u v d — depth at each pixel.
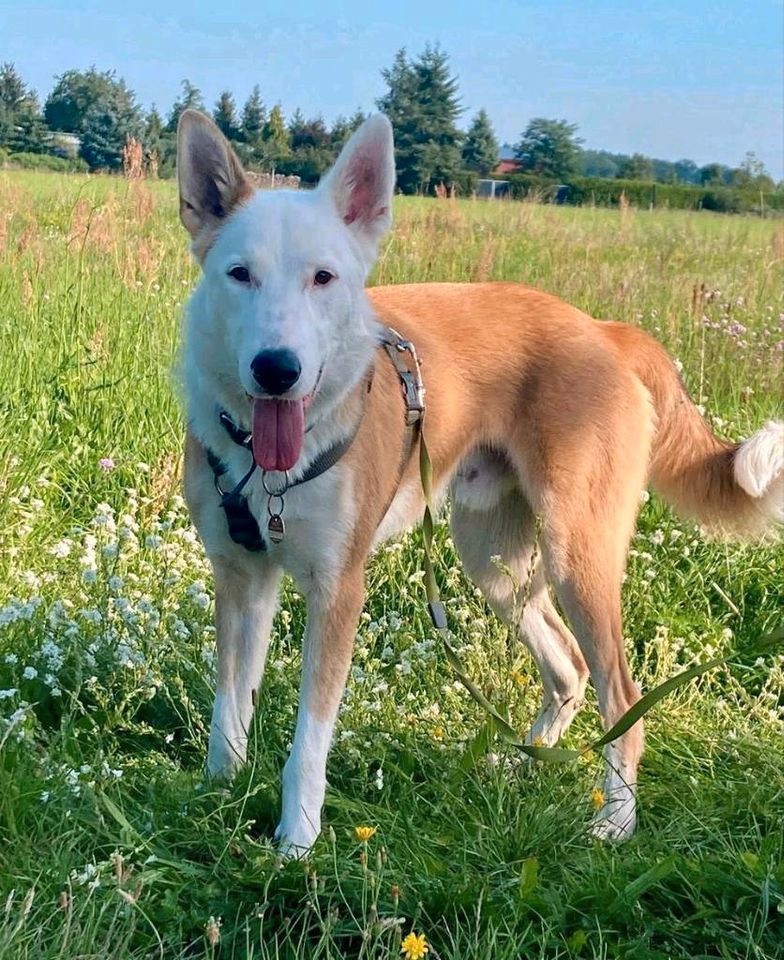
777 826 1.53
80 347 2.54
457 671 1.57
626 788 1.59
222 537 1.55
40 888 1.32
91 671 1.67
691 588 2.08
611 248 5.40
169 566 1.87
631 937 1.36
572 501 1.68
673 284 3.59
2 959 1.20
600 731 1.76
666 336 3.05
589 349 1.72
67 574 1.89
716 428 2.45
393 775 1.57
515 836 1.45
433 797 1.55
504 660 1.69
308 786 1.47
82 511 2.17
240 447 1.50
